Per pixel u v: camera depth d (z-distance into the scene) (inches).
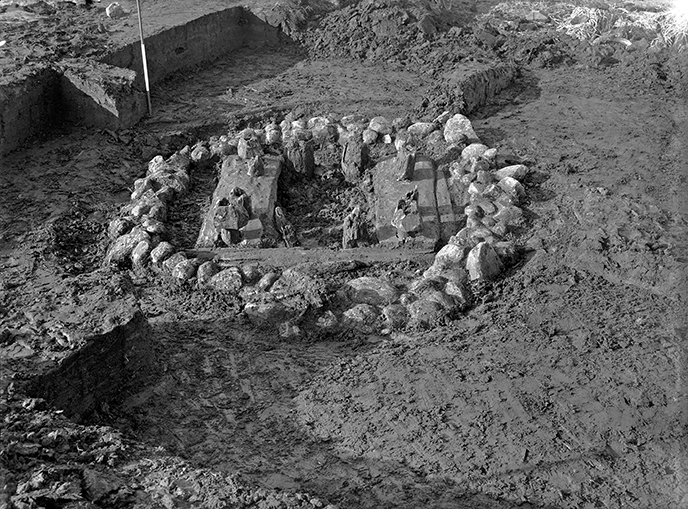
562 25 929.5
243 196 568.7
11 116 652.1
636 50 864.3
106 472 330.3
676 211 584.7
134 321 429.4
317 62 858.1
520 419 411.2
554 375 439.5
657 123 725.3
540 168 645.3
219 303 507.8
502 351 458.9
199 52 842.2
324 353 468.1
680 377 434.3
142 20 834.8
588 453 391.2
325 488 375.9
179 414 423.5
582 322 479.2
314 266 531.8
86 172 641.6
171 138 695.1
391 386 437.4
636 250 530.3
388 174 618.2
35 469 323.9
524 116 741.9
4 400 363.6
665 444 395.5
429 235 556.1
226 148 657.0
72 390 404.2
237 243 556.7
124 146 681.6
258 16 888.9
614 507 362.9
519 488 373.1
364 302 498.3
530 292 506.9
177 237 573.6
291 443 403.5
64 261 535.8
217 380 447.2
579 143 689.6
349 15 890.7
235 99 771.4
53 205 599.8
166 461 343.0
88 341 407.8
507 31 917.2
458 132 667.4
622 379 434.6
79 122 700.0
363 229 557.6
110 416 419.8
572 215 577.3
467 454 392.2
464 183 606.5
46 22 819.4
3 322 430.3
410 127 680.4
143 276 535.8
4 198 602.9
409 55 848.3
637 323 475.8
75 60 722.8
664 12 950.4
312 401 430.6
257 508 315.6
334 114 733.9
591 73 829.2
